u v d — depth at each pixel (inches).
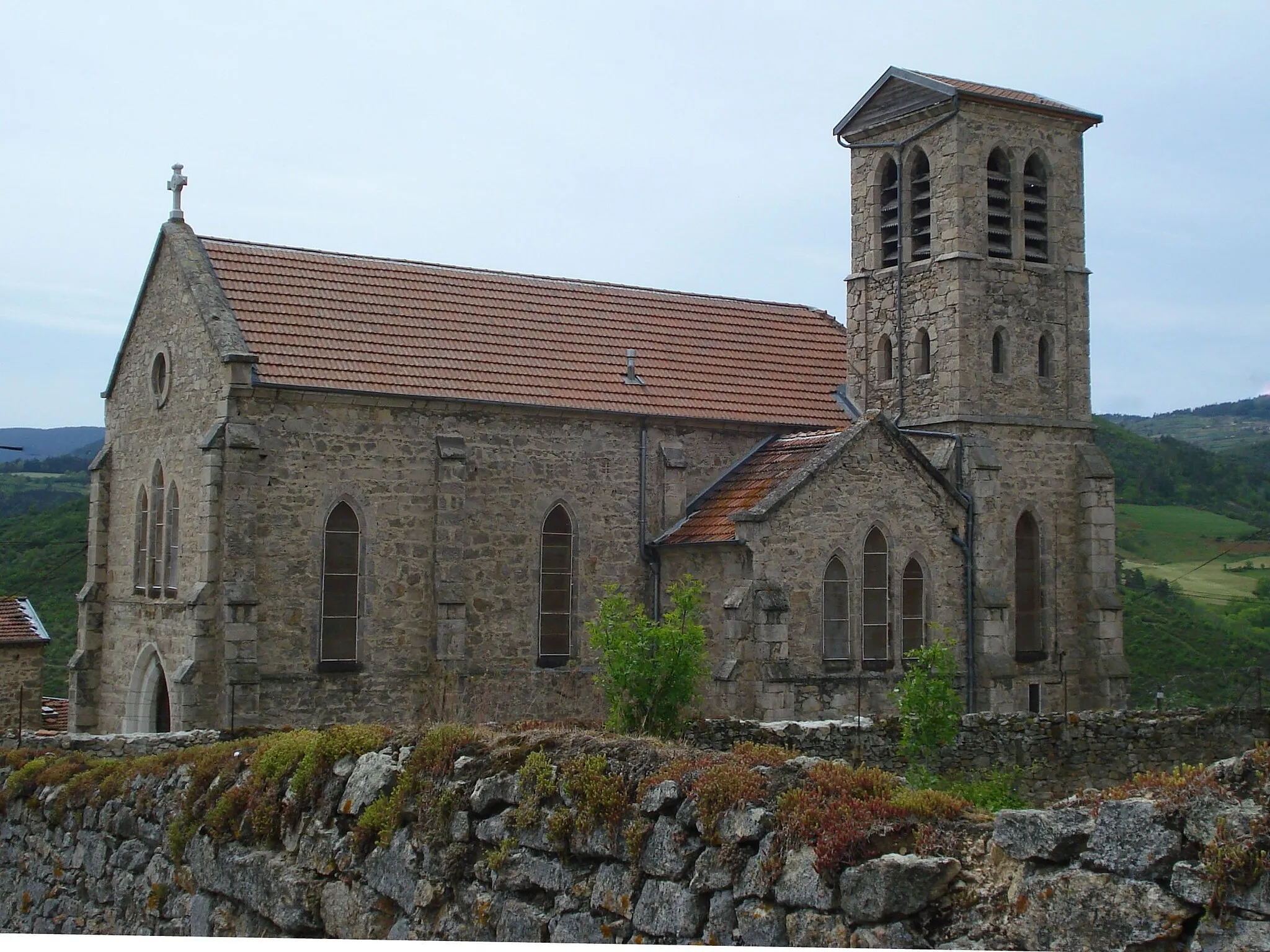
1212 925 389.1
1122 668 1707.7
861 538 1505.9
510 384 1544.0
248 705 1330.0
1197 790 418.0
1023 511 1692.9
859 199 1830.7
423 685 1456.7
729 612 1424.7
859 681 1480.1
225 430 1364.4
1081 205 1784.0
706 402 1678.2
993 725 1171.9
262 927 673.6
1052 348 1745.8
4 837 930.7
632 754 576.1
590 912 544.1
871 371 1792.6
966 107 1694.1
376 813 640.4
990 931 435.8
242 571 1353.3
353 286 1583.4
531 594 1529.3
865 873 454.6
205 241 1547.7
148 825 794.2
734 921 491.5
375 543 1439.5
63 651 2406.5
